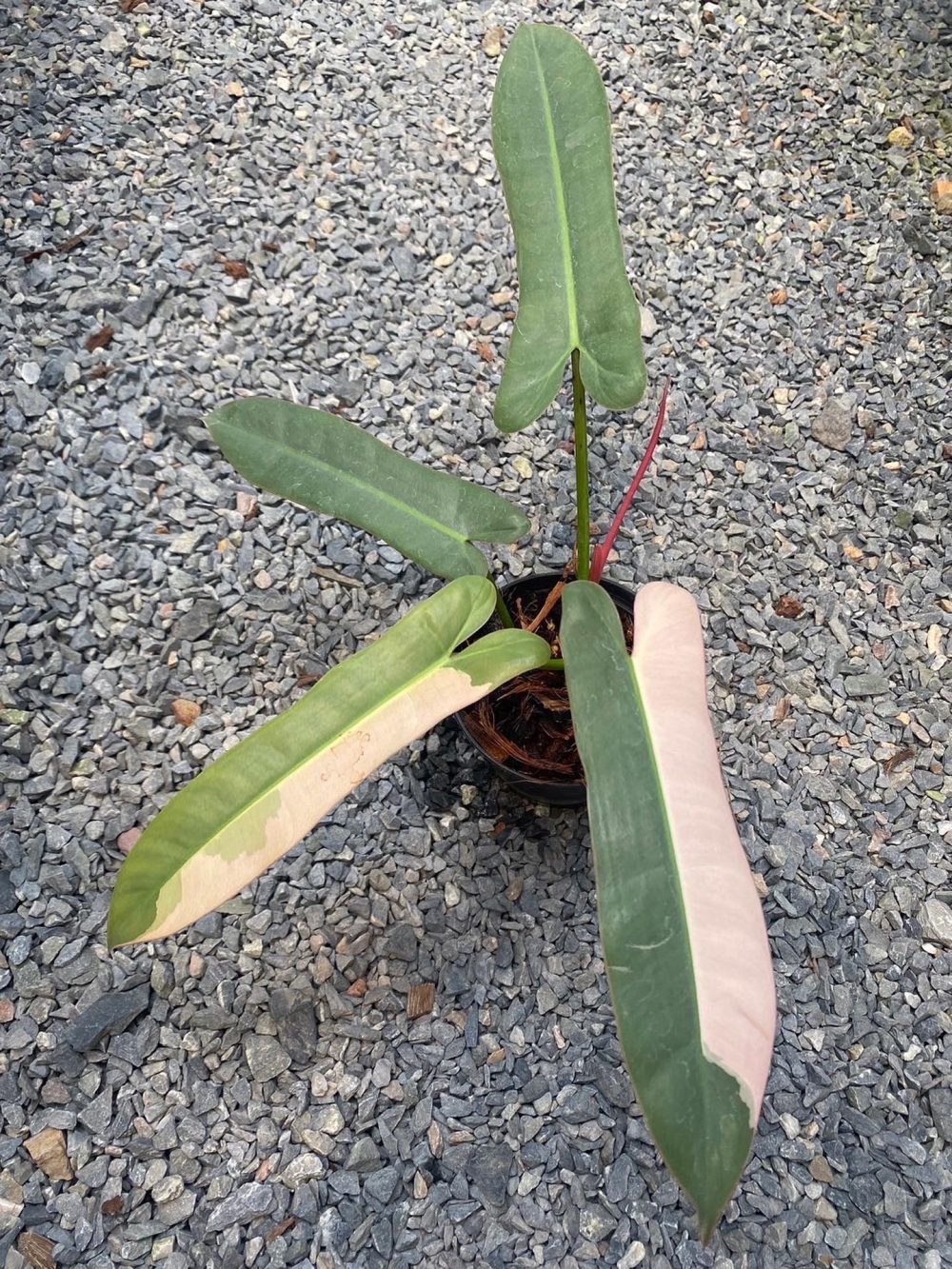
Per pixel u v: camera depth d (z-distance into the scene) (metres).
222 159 0.99
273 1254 0.60
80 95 1.00
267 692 0.77
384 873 0.72
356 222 0.97
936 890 0.73
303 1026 0.66
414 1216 0.62
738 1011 0.43
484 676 0.55
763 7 1.17
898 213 1.03
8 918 0.68
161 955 0.68
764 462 0.90
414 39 1.10
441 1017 0.68
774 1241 0.61
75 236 0.92
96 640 0.77
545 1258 0.61
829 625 0.83
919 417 0.92
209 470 0.85
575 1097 0.65
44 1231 0.60
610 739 0.49
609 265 0.57
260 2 1.09
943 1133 0.65
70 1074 0.64
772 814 0.75
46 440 0.84
